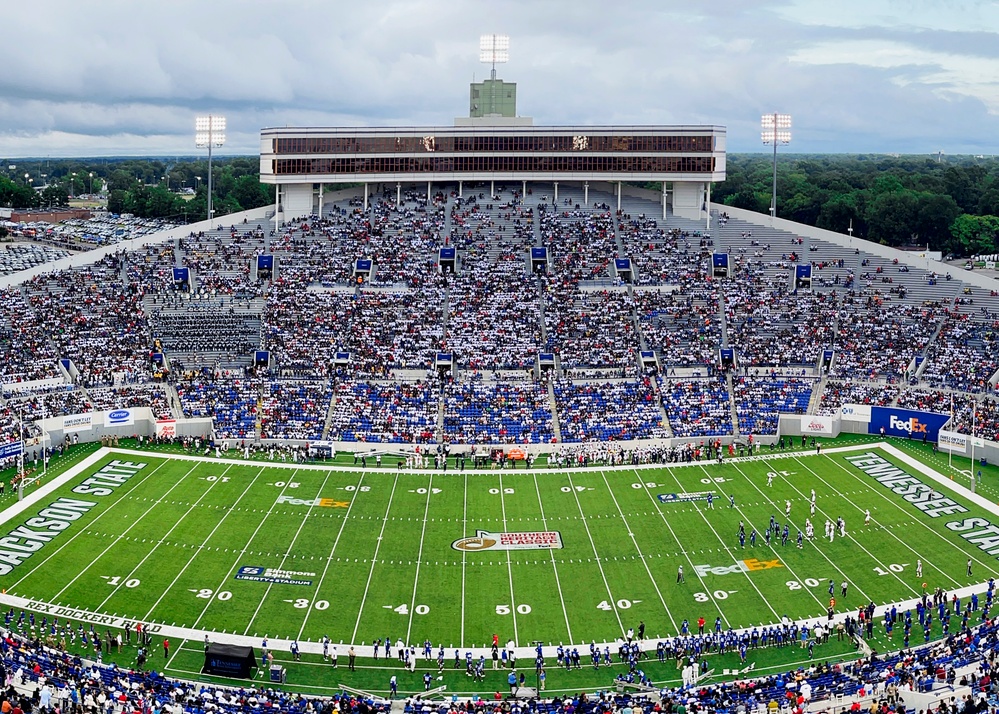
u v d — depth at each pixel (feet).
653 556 249.34
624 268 432.25
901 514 277.03
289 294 410.11
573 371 371.76
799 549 253.24
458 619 215.51
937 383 363.15
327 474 309.01
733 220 473.67
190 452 326.03
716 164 466.70
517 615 217.56
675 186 475.72
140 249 438.81
